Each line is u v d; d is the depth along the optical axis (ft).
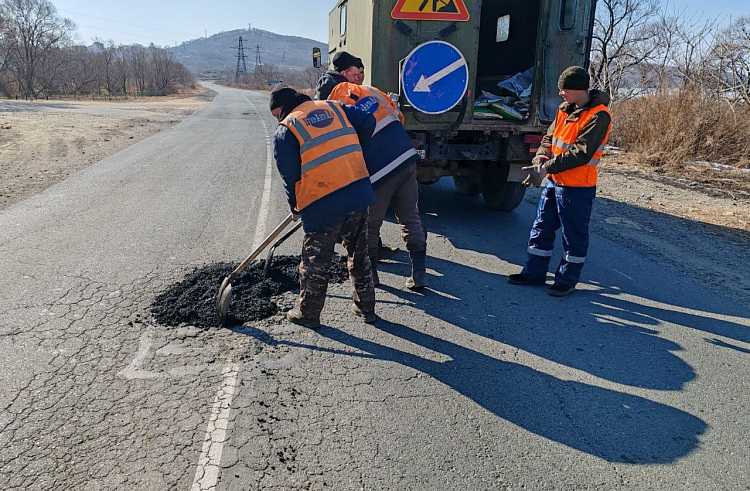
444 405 9.25
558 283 14.20
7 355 10.34
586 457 8.11
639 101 42.37
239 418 8.71
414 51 17.16
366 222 11.64
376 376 10.08
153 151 39.06
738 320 12.92
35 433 8.21
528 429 8.71
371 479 7.52
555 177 13.78
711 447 8.41
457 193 27.35
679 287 15.01
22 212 20.89
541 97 19.03
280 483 7.38
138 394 9.25
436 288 14.58
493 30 25.26
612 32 50.03
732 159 35.76
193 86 298.97
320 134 10.83
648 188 28.66
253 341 11.19
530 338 11.82
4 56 177.17
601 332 12.20
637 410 9.30
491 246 18.53
